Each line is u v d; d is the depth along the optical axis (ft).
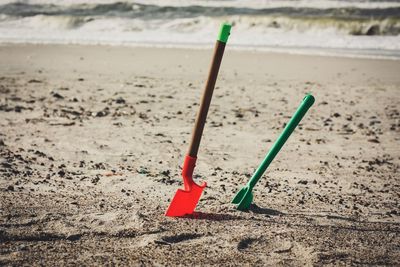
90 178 10.36
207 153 13.05
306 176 11.39
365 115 18.11
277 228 7.77
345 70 27.40
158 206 8.61
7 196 8.85
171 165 11.75
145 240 7.14
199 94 20.54
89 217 7.89
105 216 7.95
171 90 21.21
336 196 9.94
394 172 12.03
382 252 7.11
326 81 24.36
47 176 10.27
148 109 17.69
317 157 13.08
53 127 14.88
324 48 35.78
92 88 21.21
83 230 7.40
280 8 49.08
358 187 10.69
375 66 28.71
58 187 9.61
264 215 8.32
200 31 42.39
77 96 19.53
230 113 17.65
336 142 14.61
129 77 23.98
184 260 6.61
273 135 15.02
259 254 6.88
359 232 7.84
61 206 8.43
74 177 10.40
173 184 10.16
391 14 46.65
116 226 7.58
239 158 12.73
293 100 20.10
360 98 20.89
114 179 10.36
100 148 12.98
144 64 27.68
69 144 13.21
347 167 12.29
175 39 38.75
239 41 38.42
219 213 8.29
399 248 7.29
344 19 44.32
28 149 12.55
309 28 43.27
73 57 29.40
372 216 8.75
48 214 7.96
